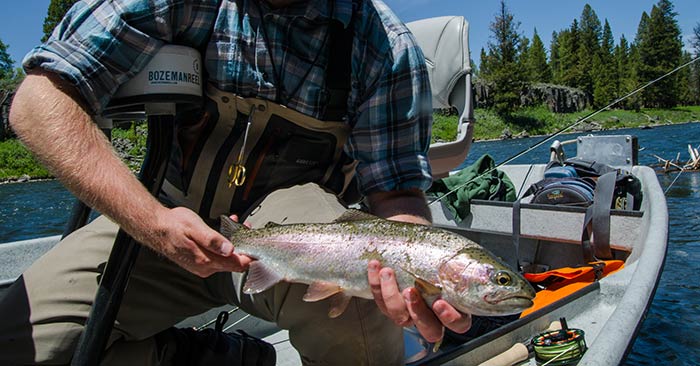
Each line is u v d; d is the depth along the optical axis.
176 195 1.99
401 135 1.92
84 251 1.74
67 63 1.54
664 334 4.34
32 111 1.50
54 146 1.47
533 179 5.41
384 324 1.62
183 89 1.70
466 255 1.44
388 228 1.55
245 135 1.84
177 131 1.89
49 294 1.66
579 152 5.36
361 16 1.89
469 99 3.51
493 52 63.56
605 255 3.44
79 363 1.50
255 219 1.88
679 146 21.45
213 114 1.83
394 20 1.99
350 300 1.57
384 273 1.43
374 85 1.91
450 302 1.44
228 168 1.89
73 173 1.46
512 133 49.25
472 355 2.06
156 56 1.68
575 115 61.88
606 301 2.61
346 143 2.02
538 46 83.38
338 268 1.55
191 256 1.48
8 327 1.64
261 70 1.80
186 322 2.95
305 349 1.71
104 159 1.51
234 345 2.01
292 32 1.80
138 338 1.80
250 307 1.85
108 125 1.90
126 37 1.62
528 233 3.78
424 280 1.43
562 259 3.97
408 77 1.92
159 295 1.82
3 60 43.31
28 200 17.22
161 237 1.47
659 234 2.90
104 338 1.53
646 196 4.02
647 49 69.81
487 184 4.30
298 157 1.95
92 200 1.47
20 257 3.03
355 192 2.26
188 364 1.87
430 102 2.01
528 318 2.28
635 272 2.44
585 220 3.50
